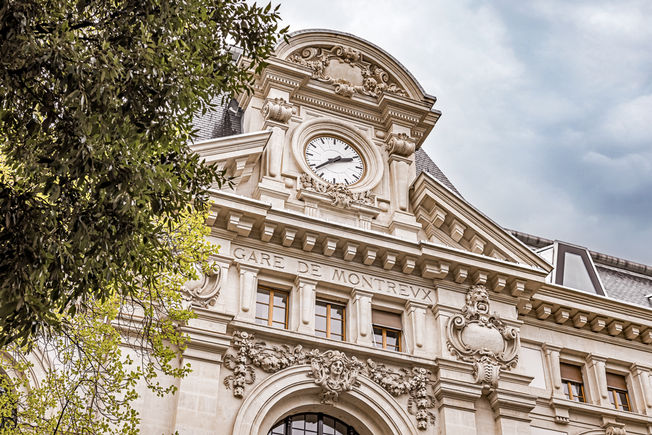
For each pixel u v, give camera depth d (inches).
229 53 610.5
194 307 951.0
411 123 1219.9
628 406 1151.6
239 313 974.4
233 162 1067.3
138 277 737.6
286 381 948.0
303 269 1033.5
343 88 1197.1
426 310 1065.5
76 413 659.4
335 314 1038.4
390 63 1244.5
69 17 532.1
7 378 679.7
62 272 509.7
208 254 751.1
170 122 554.6
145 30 528.4
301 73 1173.1
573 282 1254.9
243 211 1010.7
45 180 514.3
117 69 499.5
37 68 489.4
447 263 1087.0
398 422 968.3
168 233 652.1
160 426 879.7
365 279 1058.1
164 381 905.5
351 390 968.3
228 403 916.0
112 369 685.3
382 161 1176.2
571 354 1151.6
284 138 1133.1
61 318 678.5
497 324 1084.5
